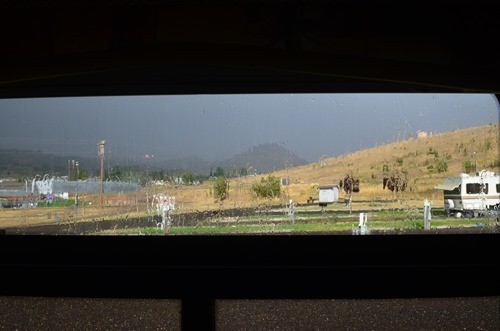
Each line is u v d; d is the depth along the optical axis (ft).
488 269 4.95
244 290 4.99
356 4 5.26
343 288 4.99
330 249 5.22
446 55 5.38
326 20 5.33
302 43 5.36
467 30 5.32
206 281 5.01
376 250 5.17
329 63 5.37
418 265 5.04
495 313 4.99
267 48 5.35
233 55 5.37
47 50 5.44
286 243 5.23
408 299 5.00
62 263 5.21
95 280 5.04
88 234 5.36
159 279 5.01
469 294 4.97
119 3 5.25
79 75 5.85
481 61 5.35
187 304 5.02
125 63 5.45
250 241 5.25
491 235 5.27
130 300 5.08
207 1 5.25
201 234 5.33
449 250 5.19
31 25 5.40
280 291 4.99
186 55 5.38
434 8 5.25
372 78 5.43
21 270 5.08
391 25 5.35
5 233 5.45
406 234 5.26
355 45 5.35
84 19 5.38
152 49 5.41
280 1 5.26
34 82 5.94
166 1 5.26
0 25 5.35
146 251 5.26
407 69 5.38
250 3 5.27
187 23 5.36
